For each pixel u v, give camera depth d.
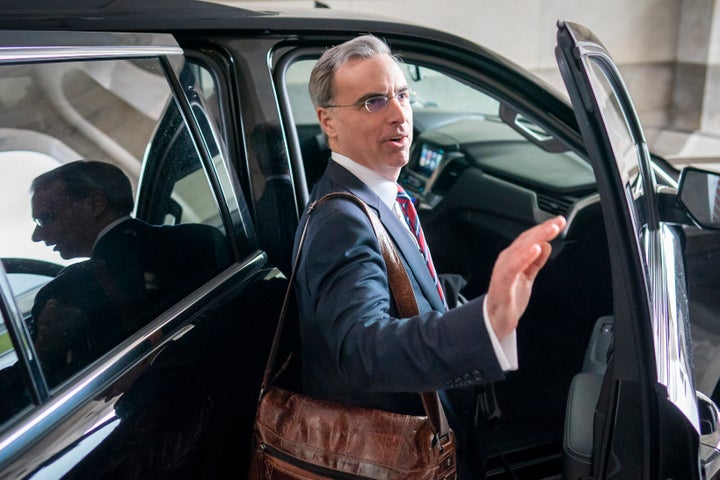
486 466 2.17
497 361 1.01
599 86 1.21
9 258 1.04
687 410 1.25
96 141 1.29
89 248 1.22
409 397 1.36
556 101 2.09
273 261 1.78
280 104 1.82
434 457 1.23
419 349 1.05
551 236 0.96
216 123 1.75
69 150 1.22
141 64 1.45
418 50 1.97
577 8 6.42
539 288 2.53
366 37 1.40
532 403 2.36
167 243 1.42
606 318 2.19
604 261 2.48
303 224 1.36
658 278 1.44
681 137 6.64
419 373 1.06
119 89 1.37
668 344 1.30
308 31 1.86
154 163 1.43
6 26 1.57
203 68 1.77
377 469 1.23
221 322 1.45
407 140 1.40
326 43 1.89
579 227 2.42
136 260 1.32
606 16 6.52
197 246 1.51
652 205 1.82
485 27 6.23
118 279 1.26
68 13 1.63
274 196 1.79
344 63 1.35
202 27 1.75
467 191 2.82
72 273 1.16
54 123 1.20
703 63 6.49
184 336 1.34
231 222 1.65
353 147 1.39
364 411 1.28
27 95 1.16
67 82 1.25
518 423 2.30
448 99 3.62
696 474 1.29
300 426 1.29
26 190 1.11
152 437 1.18
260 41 1.81
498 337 1.01
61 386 1.08
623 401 1.27
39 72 1.19
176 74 1.56
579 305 2.53
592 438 1.49
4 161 1.09
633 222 1.13
